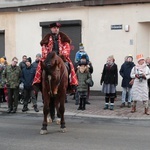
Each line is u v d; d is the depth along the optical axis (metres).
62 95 9.23
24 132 9.47
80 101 13.18
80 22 17.14
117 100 15.42
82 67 13.07
